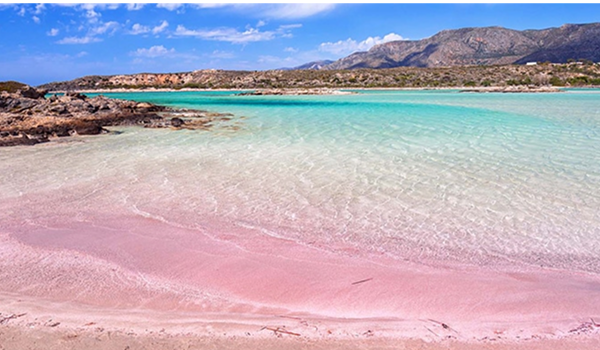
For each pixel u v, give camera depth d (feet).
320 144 49.16
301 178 33.81
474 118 76.43
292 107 114.62
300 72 378.32
